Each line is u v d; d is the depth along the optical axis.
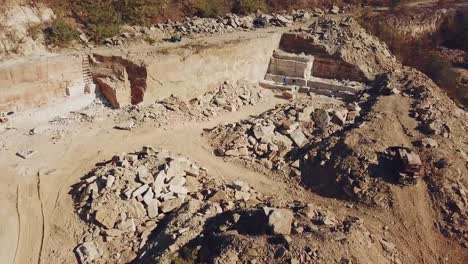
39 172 19.75
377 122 22.20
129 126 22.78
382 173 19.06
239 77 28.06
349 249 14.70
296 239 14.49
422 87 25.73
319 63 29.22
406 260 15.95
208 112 25.08
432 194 18.27
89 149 21.20
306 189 19.88
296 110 24.20
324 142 21.41
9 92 22.33
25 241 16.66
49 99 23.73
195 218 16.42
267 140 22.05
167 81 24.77
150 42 26.88
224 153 21.56
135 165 19.03
